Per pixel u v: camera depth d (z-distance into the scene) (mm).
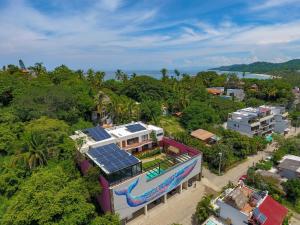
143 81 97875
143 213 37281
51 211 25562
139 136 50406
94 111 69625
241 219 28844
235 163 54594
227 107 89250
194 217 36156
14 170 36219
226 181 46875
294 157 51031
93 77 97750
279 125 75875
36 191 27547
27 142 37812
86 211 27859
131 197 33531
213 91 118375
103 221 28969
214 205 33188
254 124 66250
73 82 81250
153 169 40750
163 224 34844
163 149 54469
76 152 38750
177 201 40281
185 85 111750
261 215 28594
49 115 53625
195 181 46469
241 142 56844
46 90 60562
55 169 32281
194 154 45719
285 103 100812
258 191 34000
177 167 39594
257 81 126750
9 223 25516
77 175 36500
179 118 83562
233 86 134125
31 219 25172
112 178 32500
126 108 68938
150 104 76250
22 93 62562
